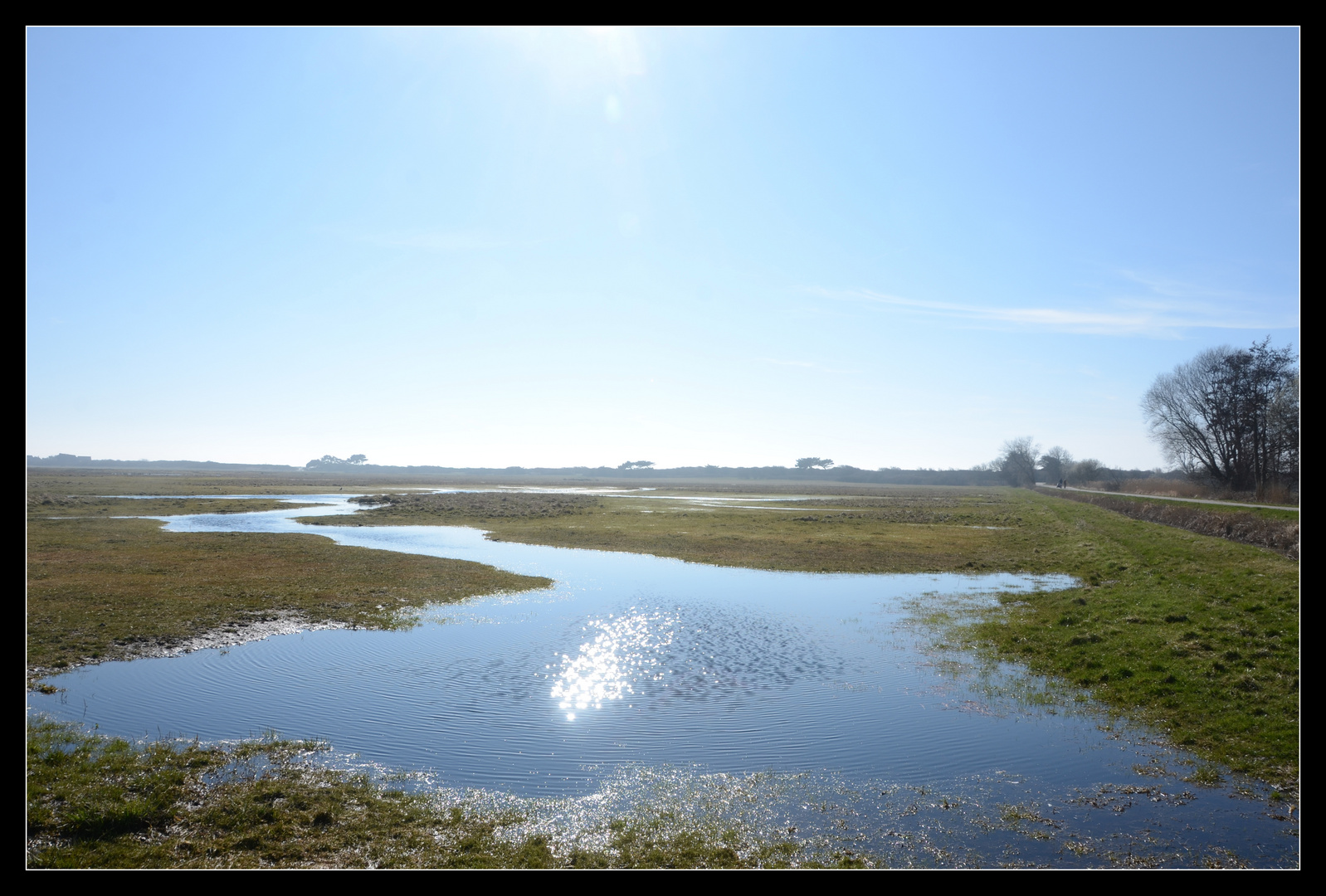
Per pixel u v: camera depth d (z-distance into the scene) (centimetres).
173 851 1014
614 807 1188
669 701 1712
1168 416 8056
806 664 2027
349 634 2288
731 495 12219
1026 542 4922
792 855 1042
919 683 1855
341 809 1158
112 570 3266
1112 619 2286
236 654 2048
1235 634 1897
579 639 2277
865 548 4531
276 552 3966
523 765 1352
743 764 1366
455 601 2811
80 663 1930
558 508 7844
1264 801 1188
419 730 1516
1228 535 3538
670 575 3544
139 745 1406
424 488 14275
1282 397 6600
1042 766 1348
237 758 1353
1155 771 1315
